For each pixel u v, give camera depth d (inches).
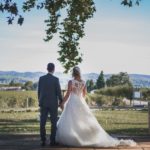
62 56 1149.1
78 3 1087.0
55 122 569.0
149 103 726.5
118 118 1339.8
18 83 3198.8
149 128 724.0
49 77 572.1
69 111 567.8
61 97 573.0
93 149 544.7
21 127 917.2
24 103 1980.8
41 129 567.8
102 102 2324.1
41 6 1076.5
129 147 558.6
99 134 563.5
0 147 555.5
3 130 820.6
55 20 1127.0
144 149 544.1
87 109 569.3
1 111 1747.0
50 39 1134.4
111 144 560.1
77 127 562.9
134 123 1126.4
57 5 1075.3
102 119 1278.3
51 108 566.9
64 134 563.2
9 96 1963.6
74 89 574.2
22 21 894.4
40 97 570.3
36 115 1466.5
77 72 580.4
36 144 579.8
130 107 1964.8
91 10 1106.7
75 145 561.0
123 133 751.7
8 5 889.5
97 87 4254.4
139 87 2696.9
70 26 1133.1
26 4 1065.5
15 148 548.4
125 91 2615.7
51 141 567.8
